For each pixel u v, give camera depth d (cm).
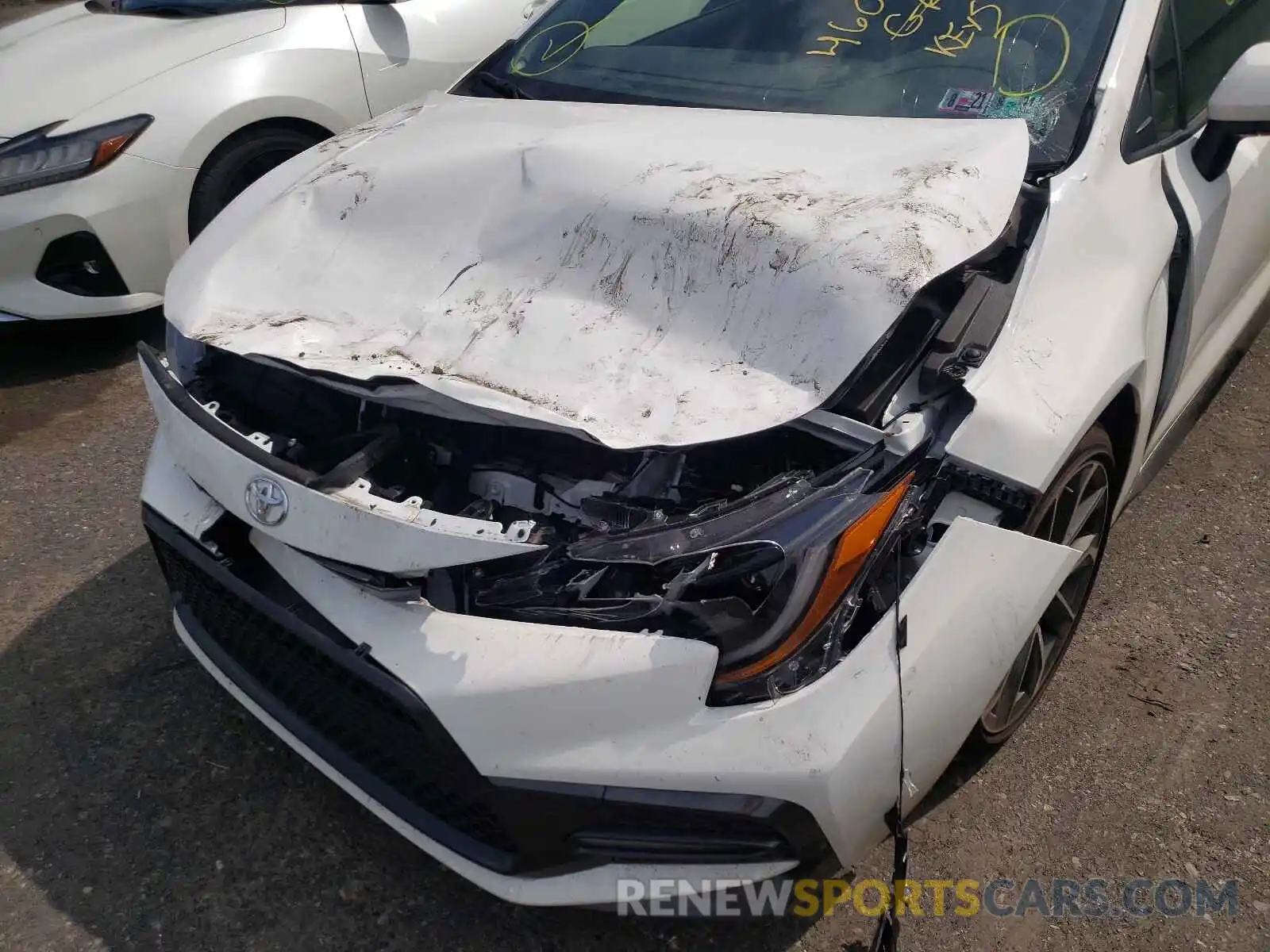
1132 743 238
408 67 442
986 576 179
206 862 210
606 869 170
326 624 174
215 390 202
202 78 389
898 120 225
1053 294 198
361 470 172
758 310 176
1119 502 245
